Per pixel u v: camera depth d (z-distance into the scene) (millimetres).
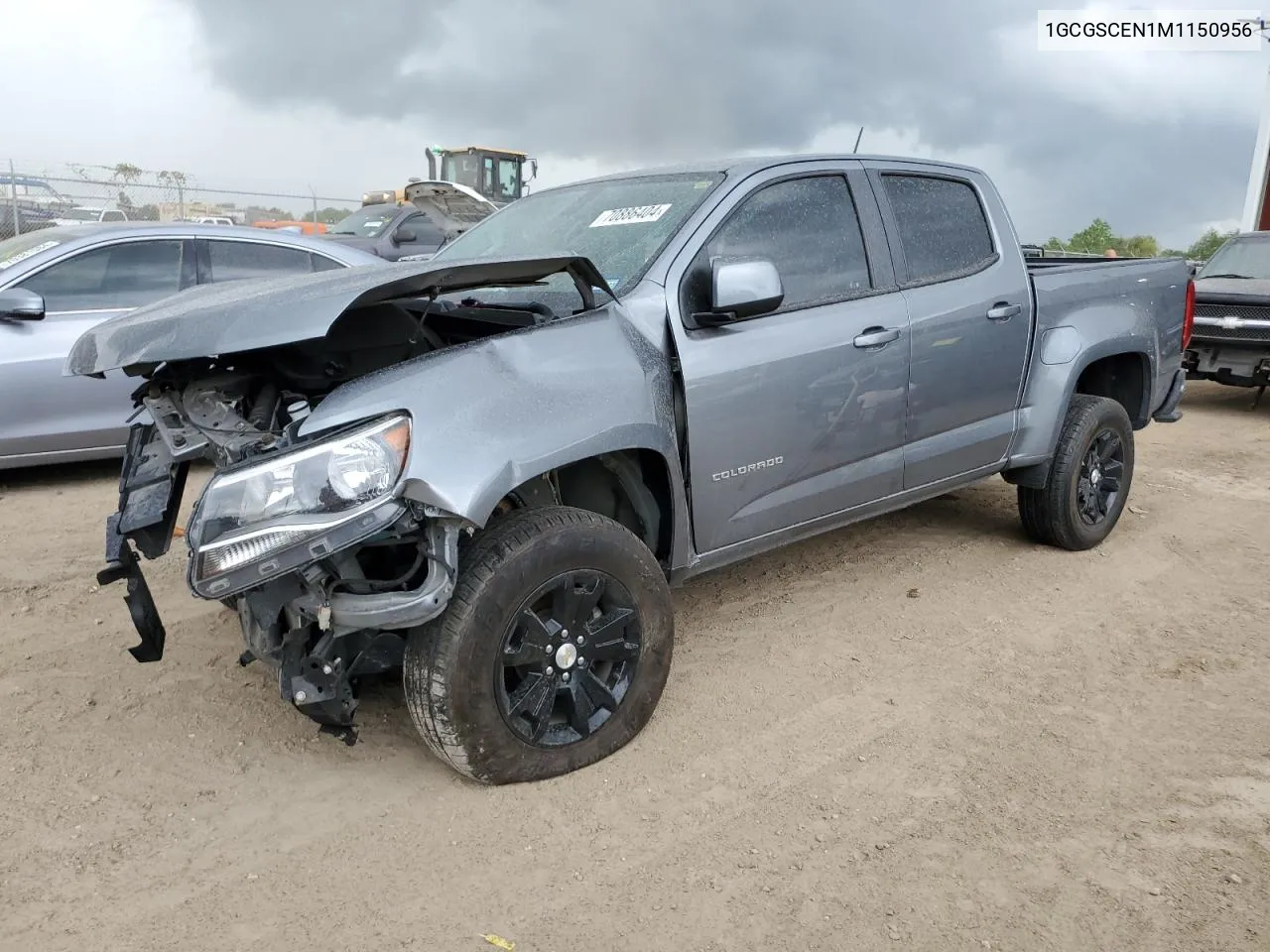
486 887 2557
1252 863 2641
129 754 3170
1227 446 8055
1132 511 5957
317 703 2721
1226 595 4578
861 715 3436
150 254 6453
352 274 3061
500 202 20141
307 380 3051
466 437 2682
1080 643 4043
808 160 3969
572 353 3072
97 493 6223
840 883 2566
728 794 2959
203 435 2787
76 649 3932
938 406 4273
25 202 17891
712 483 3480
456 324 3582
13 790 2949
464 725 2775
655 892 2535
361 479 2543
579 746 3037
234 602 3189
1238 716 3439
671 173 4020
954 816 2850
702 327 3451
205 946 2338
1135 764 3133
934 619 4273
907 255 4199
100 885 2553
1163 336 5289
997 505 6016
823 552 5125
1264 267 9859
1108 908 2469
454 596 2742
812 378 3707
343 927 2406
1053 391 4715
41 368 5953
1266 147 17141
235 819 2840
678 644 4020
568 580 2914
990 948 2334
